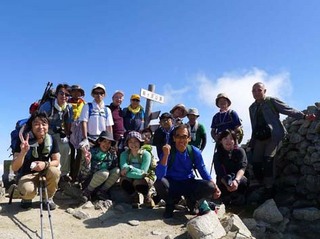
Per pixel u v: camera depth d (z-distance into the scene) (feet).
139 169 9.32
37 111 9.17
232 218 8.05
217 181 9.72
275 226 9.11
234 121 10.68
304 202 10.34
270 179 10.59
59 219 8.01
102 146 9.42
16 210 8.22
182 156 8.54
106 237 7.36
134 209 9.13
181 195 8.71
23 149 7.53
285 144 11.84
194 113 11.34
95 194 9.39
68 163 10.45
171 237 7.48
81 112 10.16
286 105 10.30
